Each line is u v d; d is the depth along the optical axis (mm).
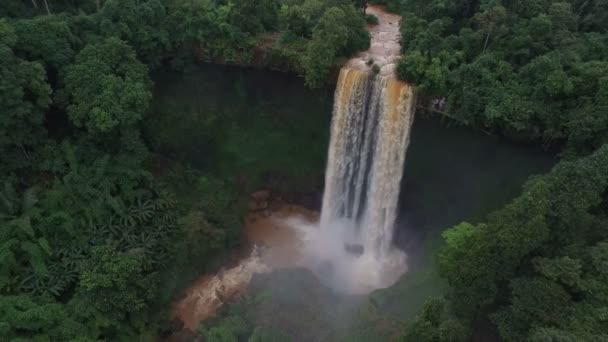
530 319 18484
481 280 19656
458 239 23156
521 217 19656
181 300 30375
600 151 21391
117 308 24844
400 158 31797
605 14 29891
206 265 32250
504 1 29891
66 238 27766
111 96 27609
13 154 27688
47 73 29000
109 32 30672
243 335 26516
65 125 30688
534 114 26531
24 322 22422
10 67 25125
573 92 26188
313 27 32438
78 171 29188
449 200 32031
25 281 25125
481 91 27734
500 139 28766
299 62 32375
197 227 30312
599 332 17047
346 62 32125
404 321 25516
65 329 23062
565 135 26344
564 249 20359
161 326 27750
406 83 29750
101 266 24484
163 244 29906
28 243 25641
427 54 29531
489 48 29422
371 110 31281
